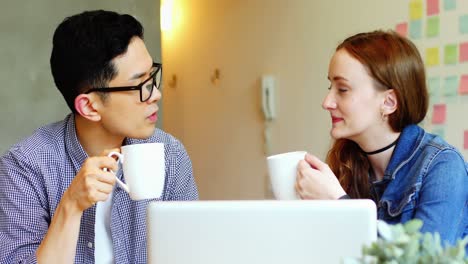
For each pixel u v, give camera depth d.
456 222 1.33
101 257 1.51
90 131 1.49
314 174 1.19
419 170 1.38
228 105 3.87
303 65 3.33
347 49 1.46
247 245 0.89
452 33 2.65
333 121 1.50
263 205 0.89
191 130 4.20
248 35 3.68
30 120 2.81
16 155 1.46
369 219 0.85
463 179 1.37
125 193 1.51
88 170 1.24
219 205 0.90
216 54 3.94
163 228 0.93
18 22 2.78
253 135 3.69
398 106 1.44
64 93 1.47
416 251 0.65
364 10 2.99
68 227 1.27
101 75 1.39
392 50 1.43
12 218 1.43
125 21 1.42
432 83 2.74
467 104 2.62
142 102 1.42
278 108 3.50
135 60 1.41
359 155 1.57
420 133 1.46
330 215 0.86
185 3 4.20
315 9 3.24
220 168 3.97
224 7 3.84
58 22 2.87
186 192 1.69
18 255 1.41
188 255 0.92
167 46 4.40
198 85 4.12
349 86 1.44
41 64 2.83
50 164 1.48
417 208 1.36
